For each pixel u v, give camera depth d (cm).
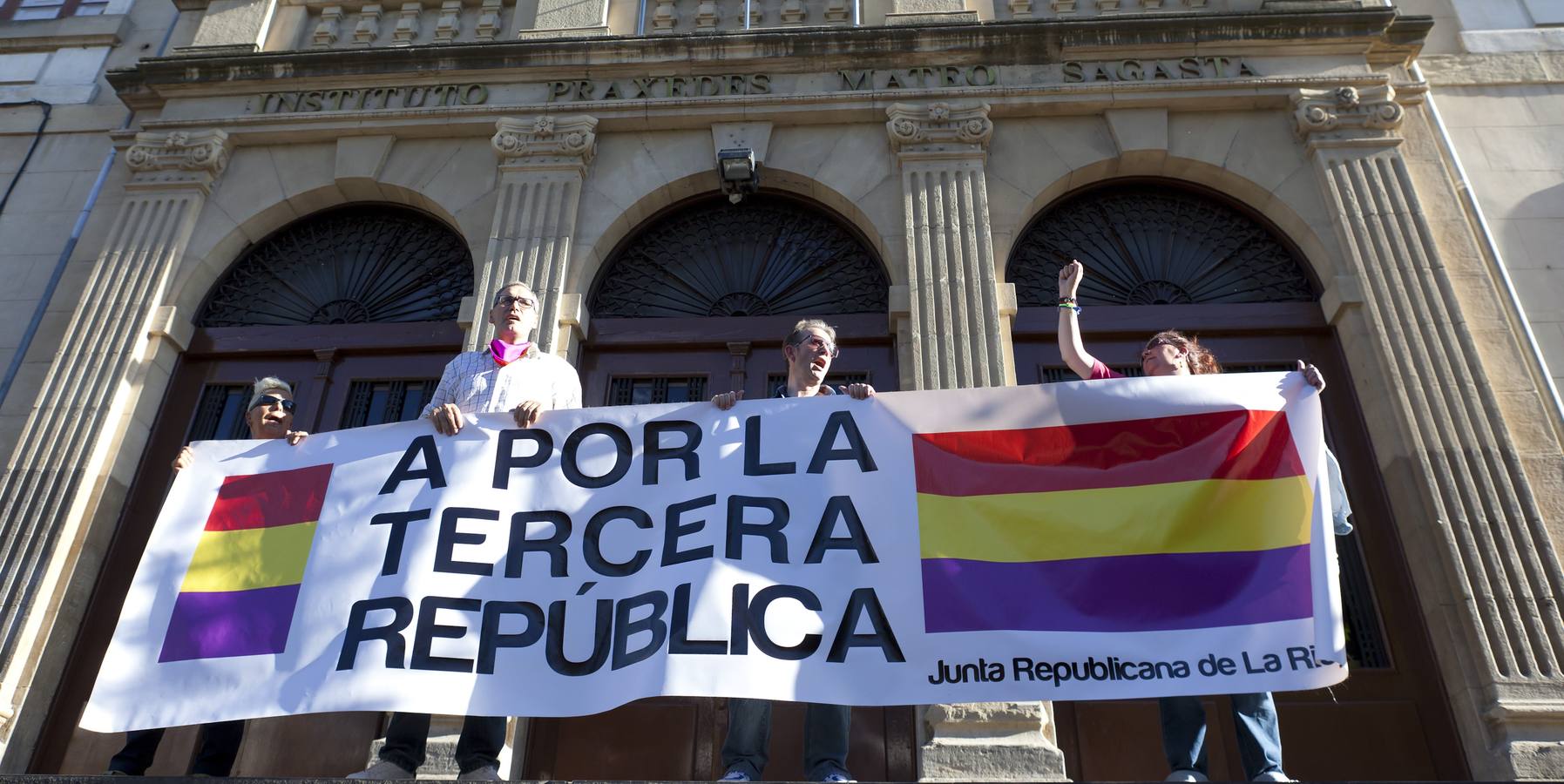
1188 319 674
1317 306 667
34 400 686
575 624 432
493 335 648
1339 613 407
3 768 559
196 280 718
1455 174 698
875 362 673
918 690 405
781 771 561
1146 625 412
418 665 426
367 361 702
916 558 433
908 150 701
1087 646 409
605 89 751
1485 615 530
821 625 420
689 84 748
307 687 427
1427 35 756
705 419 474
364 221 757
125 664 440
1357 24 721
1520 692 507
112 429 654
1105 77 727
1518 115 730
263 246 751
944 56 741
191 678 436
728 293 709
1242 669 400
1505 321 627
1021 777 491
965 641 414
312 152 757
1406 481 583
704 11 797
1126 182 723
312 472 480
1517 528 549
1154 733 555
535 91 757
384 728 587
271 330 713
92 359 671
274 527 469
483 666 425
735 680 408
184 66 775
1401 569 582
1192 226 712
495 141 721
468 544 453
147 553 464
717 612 424
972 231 668
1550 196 696
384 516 464
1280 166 695
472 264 718
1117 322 676
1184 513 434
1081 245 709
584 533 452
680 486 459
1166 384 461
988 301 642
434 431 482
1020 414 462
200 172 741
